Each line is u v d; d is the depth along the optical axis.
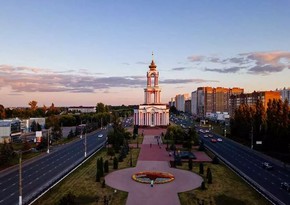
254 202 69.00
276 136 134.25
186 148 150.88
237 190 78.31
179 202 69.44
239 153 138.12
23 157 125.81
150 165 110.75
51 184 82.50
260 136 153.62
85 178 89.94
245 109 188.38
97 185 82.81
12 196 72.50
